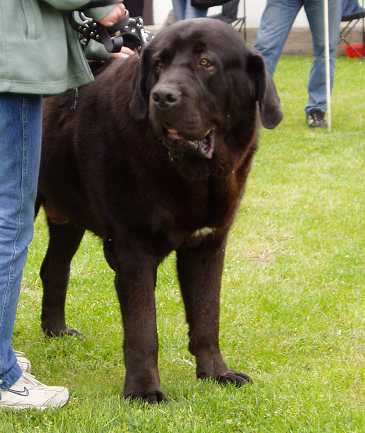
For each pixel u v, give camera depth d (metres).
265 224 7.64
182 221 4.23
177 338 5.23
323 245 7.09
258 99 4.21
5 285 3.86
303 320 5.51
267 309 5.68
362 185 8.77
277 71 16.39
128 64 4.38
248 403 4.11
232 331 5.34
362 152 10.08
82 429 3.79
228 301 5.82
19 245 3.89
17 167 3.78
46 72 3.63
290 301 5.80
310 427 3.82
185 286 4.56
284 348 5.10
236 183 4.30
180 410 4.02
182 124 3.93
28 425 3.90
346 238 7.25
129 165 4.17
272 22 10.62
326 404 4.09
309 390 4.29
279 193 8.54
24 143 3.76
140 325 4.27
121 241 4.30
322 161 9.73
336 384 4.43
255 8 19.05
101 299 5.96
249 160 4.39
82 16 3.83
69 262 5.32
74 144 4.52
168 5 18.77
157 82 4.03
